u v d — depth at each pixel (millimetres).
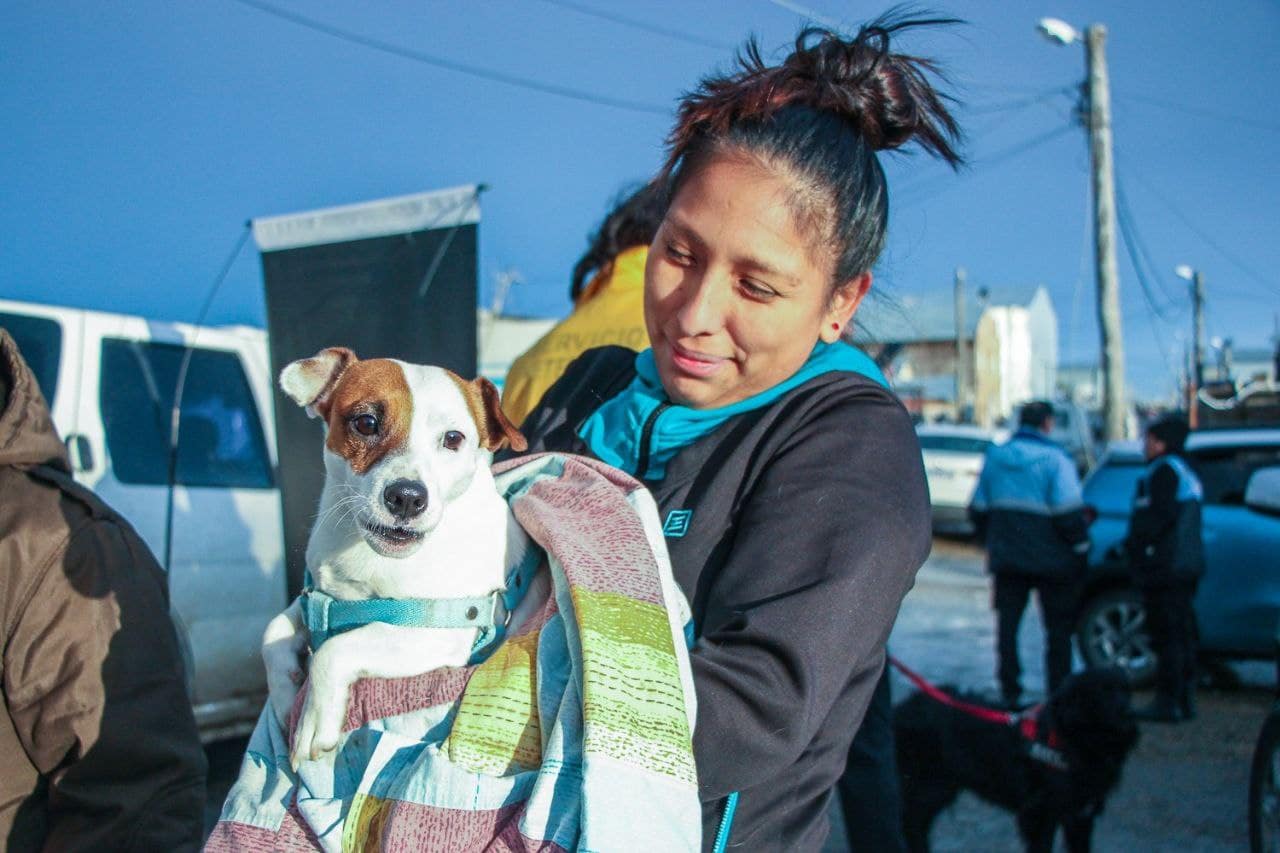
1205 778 5840
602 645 1305
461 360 4727
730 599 1451
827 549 1433
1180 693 7008
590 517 1522
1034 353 58281
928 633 9727
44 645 1863
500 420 1868
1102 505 8414
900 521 1473
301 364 1882
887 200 1679
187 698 2061
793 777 1455
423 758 1344
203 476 5273
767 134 1549
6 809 1880
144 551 2064
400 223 4840
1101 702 4352
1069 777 4363
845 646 1391
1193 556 6973
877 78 1657
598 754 1226
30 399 2010
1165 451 7199
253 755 1540
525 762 1342
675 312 1626
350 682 1457
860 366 1733
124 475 4953
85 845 1863
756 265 1532
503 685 1373
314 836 1397
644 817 1217
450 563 1549
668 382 1695
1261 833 4383
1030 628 10391
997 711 4605
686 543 1575
